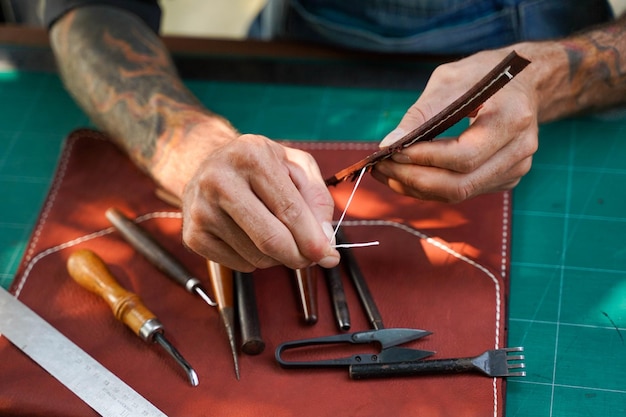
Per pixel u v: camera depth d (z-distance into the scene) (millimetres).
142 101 1533
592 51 1471
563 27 1831
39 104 1768
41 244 1422
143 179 1533
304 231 1098
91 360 1213
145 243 1364
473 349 1196
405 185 1244
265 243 1090
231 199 1082
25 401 1162
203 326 1265
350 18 1892
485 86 1027
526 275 1330
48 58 1857
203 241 1161
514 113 1181
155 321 1225
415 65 1772
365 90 1729
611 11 1837
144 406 1141
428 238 1371
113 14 1737
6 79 1830
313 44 1830
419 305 1265
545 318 1261
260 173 1085
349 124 1658
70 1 1769
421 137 1144
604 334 1228
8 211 1545
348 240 1382
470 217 1406
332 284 1284
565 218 1419
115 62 1619
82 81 1632
